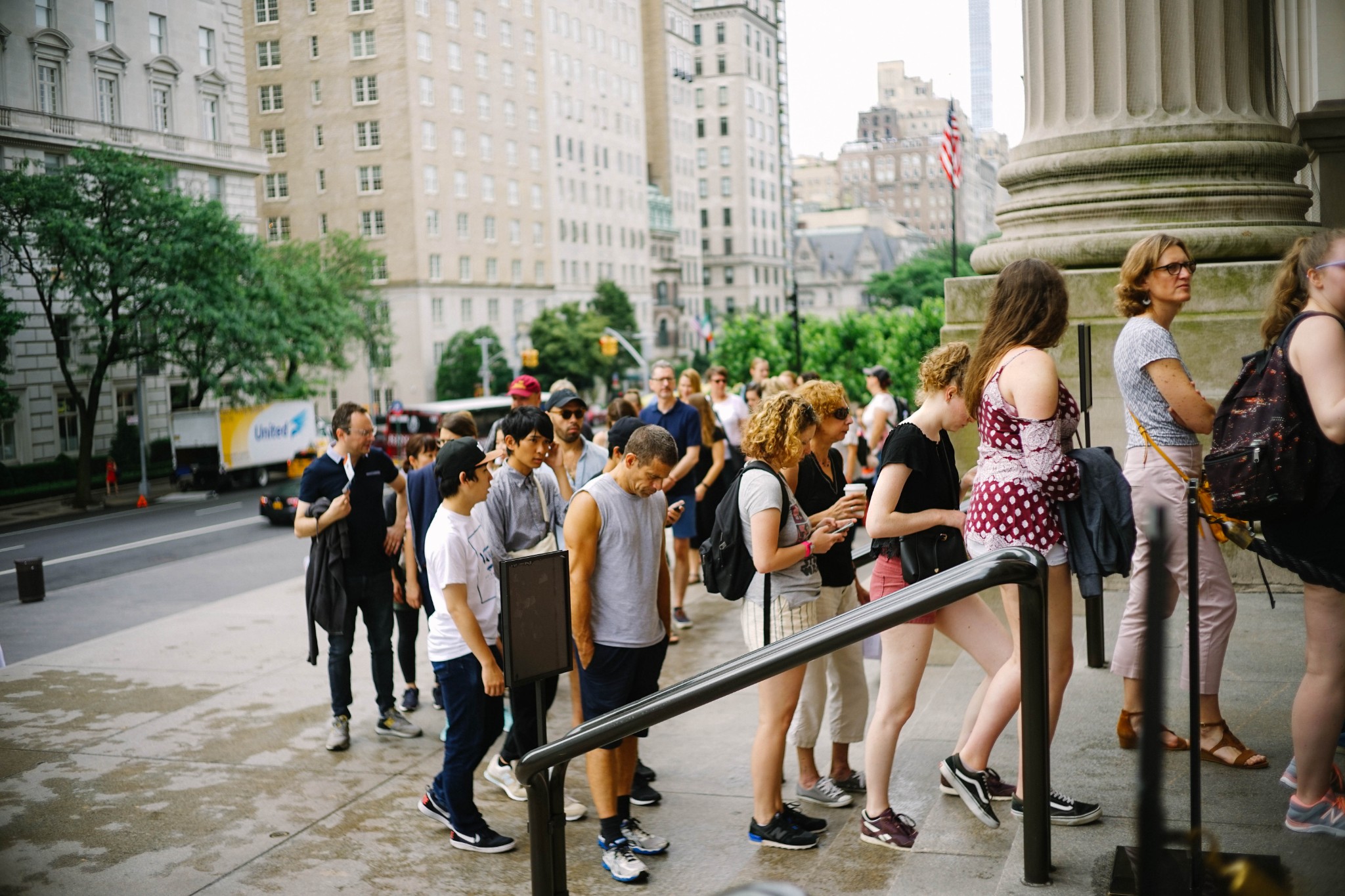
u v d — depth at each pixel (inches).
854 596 205.0
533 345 3319.4
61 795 234.5
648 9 4854.8
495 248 3444.9
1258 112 258.5
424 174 3171.8
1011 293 145.6
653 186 4729.3
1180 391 151.1
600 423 1975.9
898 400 424.2
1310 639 123.8
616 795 183.3
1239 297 238.8
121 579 701.3
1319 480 119.1
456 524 197.3
